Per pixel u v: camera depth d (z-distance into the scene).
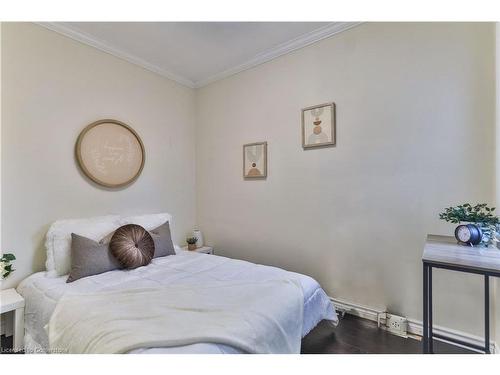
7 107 1.97
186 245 3.37
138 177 2.85
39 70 2.13
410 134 1.94
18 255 2.02
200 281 1.78
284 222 2.67
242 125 3.02
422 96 1.89
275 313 1.36
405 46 1.95
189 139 3.45
